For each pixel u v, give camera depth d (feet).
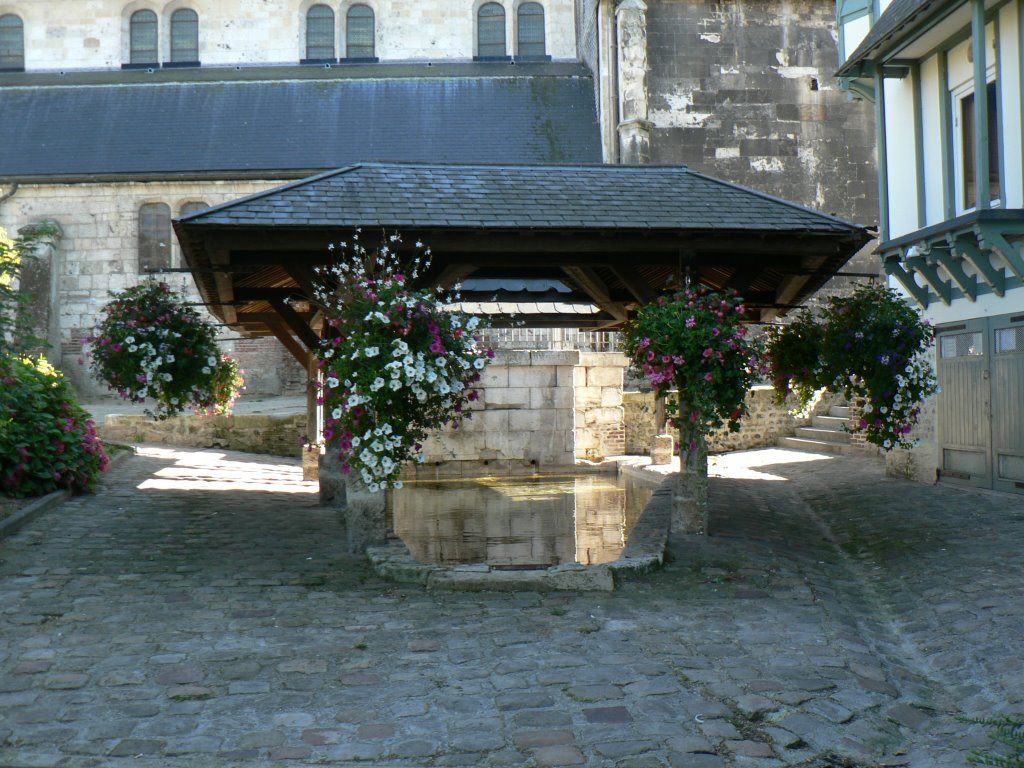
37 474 31.07
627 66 68.18
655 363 24.39
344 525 29.14
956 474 37.32
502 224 23.25
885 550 26.00
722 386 24.48
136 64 87.04
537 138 77.15
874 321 28.60
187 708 13.64
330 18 87.51
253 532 27.40
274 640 16.78
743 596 20.20
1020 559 22.70
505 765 12.00
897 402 29.01
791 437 59.31
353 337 21.45
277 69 85.87
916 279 39.93
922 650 17.56
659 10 69.21
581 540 29.96
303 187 24.53
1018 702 14.02
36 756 12.00
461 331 21.94
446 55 87.71
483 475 53.21
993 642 16.80
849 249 26.45
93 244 74.23
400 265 23.52
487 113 79.46
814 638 17.21
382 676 15.01
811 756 12.45
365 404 21.43
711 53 69.46
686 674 15.14
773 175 69.77
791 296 32.86
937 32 35.83
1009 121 32.68
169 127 78.48
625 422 57.36
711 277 34.76
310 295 24.40
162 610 18.62
